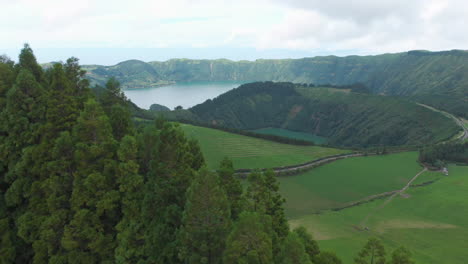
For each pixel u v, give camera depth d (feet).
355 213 377.30
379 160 604.08
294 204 417.49
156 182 105.60
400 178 517.96
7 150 118.11
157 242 97.30
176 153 114.52
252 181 128.88
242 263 83.30
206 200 92.22
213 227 92.79
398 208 393.70
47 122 118.62
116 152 119.24
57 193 112.37
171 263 96.78
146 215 102.22
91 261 109.70
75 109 128.16
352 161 592.19
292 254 86.53
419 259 257.96
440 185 461.37
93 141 117.70
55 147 111.14
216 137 653.30
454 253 269.44
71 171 115.24
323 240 293.84
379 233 315.78
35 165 113.29
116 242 111.55
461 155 587.68
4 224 115.65
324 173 527.81
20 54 139.64
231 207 121.49
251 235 85.92
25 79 118.73
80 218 105.50
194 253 90.27
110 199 109.50
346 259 253.85
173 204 102.83
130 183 108.17
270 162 546.26
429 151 599.98
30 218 111.55
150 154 117.19
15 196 114.73
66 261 108.06
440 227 331.16
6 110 119.14
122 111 138.21
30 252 119.44
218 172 128.16
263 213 112.16
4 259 110.11
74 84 144.46
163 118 138.51
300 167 539.70
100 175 109.81
